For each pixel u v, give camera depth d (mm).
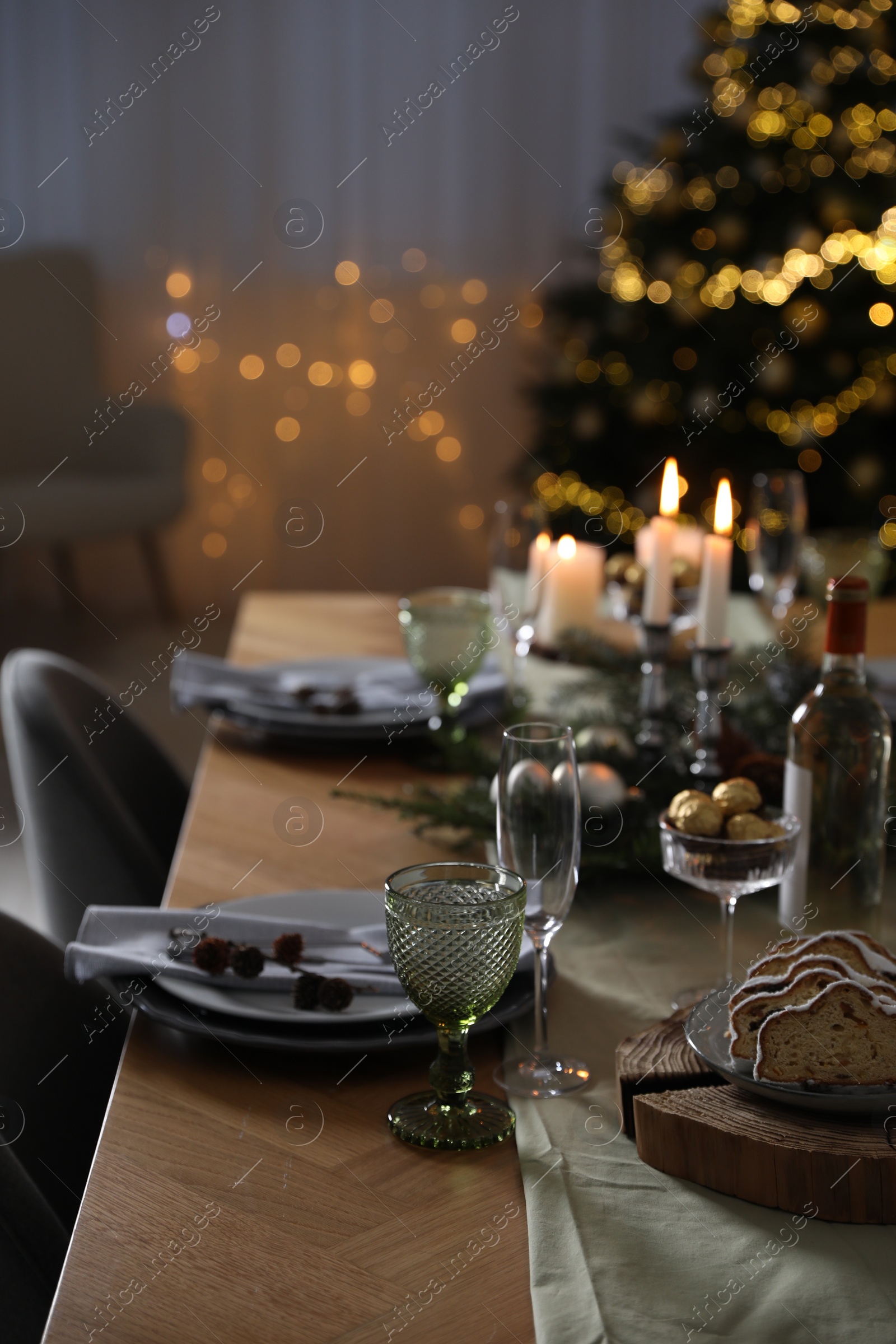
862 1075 1775
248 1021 1917
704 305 6648
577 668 3016
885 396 6641
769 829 1948
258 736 2658
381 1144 1815
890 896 2150
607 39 8789
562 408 7289
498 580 2760
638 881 2215
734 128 6660
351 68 8867
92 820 2438
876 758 2033
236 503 9406
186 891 2160
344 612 3725
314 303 9188
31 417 8500
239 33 8797
